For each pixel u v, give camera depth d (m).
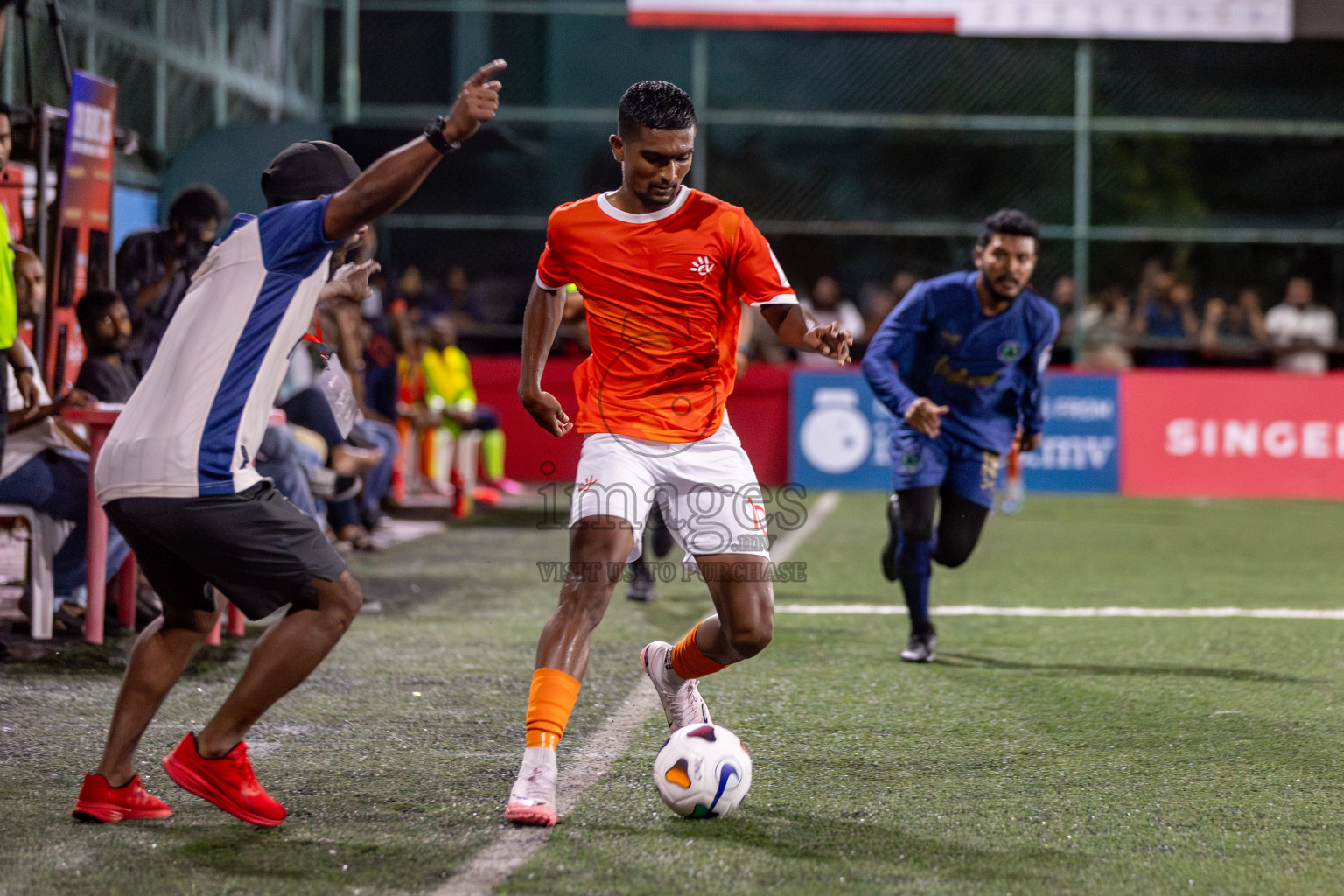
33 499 11.66
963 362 11.67
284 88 33.25
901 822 7.33
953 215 35.28
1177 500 29.48
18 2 16.78
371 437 19.98
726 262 7.62
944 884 6.39
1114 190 35.88
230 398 6.80
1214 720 9.77
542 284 7.91
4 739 8.77
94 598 11.75
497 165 34.16
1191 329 33.62
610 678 11.06
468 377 26.28
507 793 7.82
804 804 7.66
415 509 25.56
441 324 26.03
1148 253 35.31
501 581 16.70
